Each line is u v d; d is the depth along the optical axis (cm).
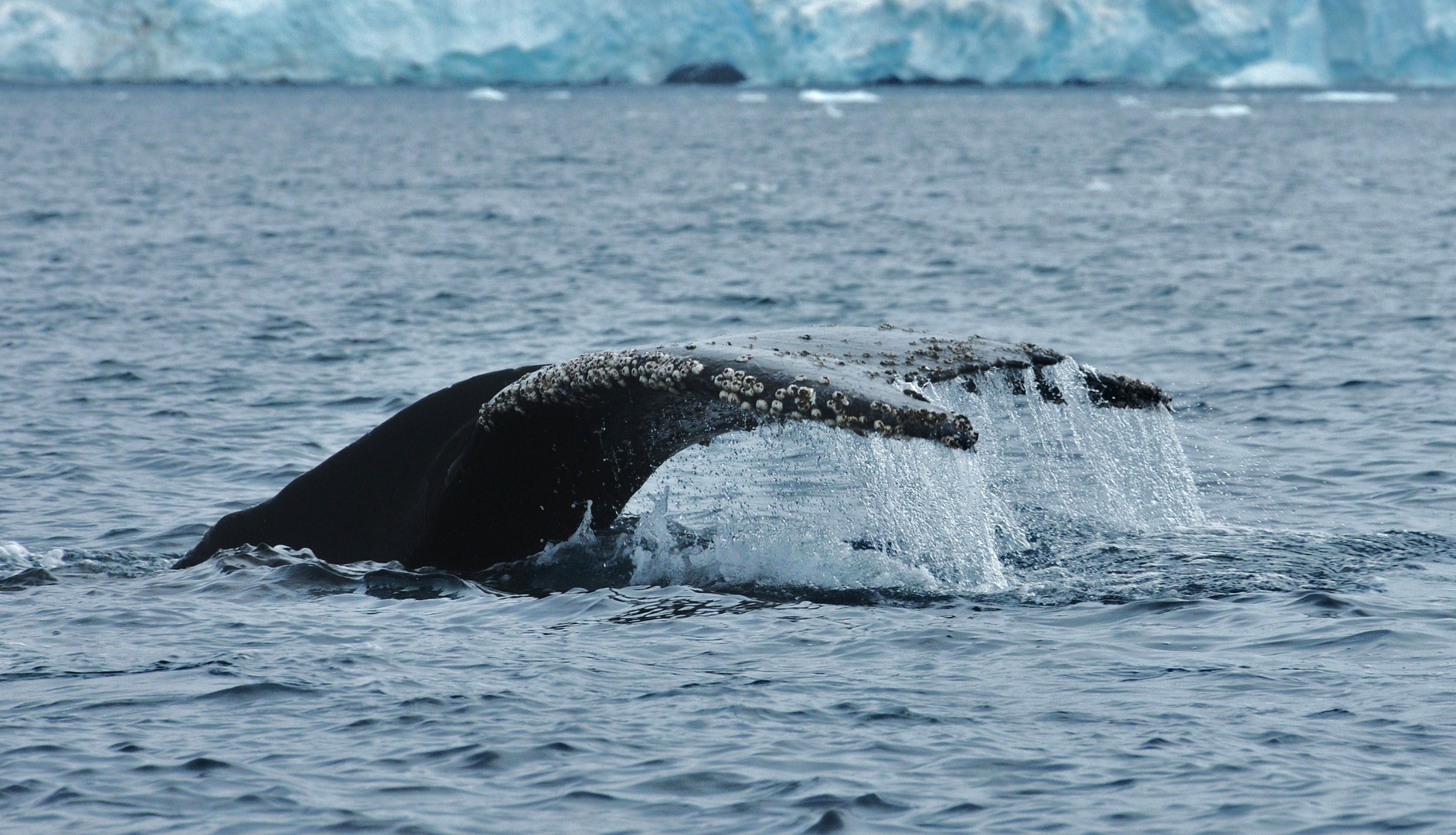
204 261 10388
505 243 11888
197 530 3947
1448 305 8225
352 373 6338
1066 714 2472
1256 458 4716
